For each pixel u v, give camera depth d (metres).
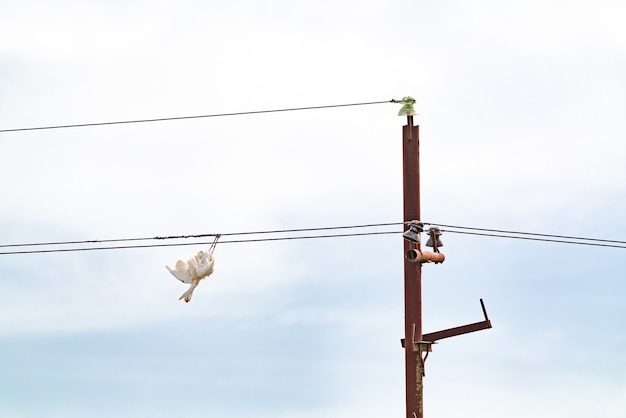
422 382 23.80
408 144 24.52
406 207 24.33
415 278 24.06
